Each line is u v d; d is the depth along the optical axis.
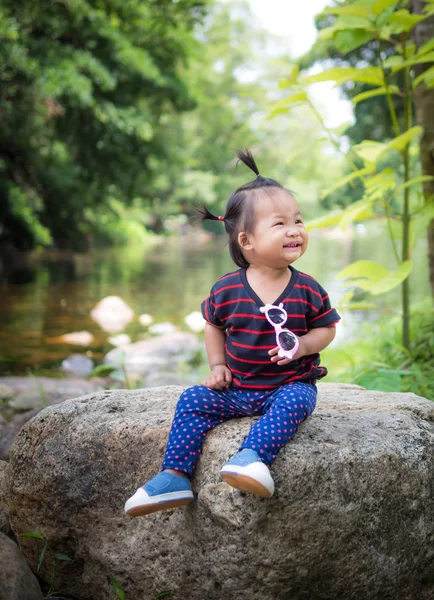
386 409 2.68
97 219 27.05
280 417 2.25
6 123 15.27
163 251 27.52
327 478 2.23
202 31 46.69
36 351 7.54
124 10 14.88
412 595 2.40
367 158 4.09
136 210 35.66
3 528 2.82
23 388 5.64
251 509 2.17
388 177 4.51
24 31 13.57
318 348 2.43
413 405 2.72
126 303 11.33
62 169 19.58
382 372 3.96
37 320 9.54
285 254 2.36
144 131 15.61
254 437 2.21
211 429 2.40
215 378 2.45
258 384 2.42
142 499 2.17
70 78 12.90
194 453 2.33
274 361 2.30
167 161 20.11
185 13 15.84
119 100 15.98
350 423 2.49
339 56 9.70
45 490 2.57
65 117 15.66
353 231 42.53
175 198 42.81
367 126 9.70
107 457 2.52
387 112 9.32
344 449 2.29
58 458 2.58
